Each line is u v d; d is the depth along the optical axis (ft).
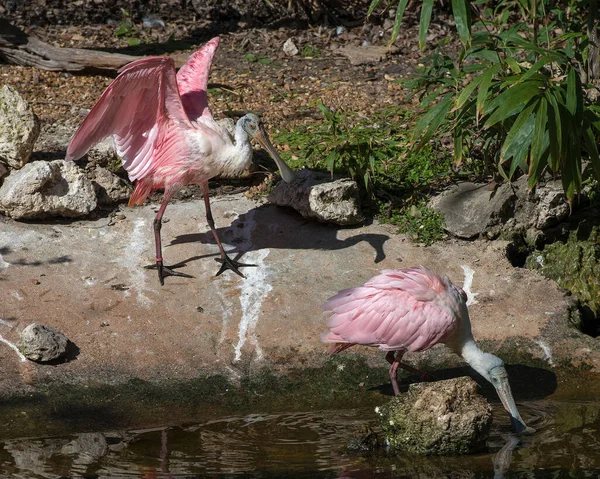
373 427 30.73
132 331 35.83
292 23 66.49
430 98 43.42
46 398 32.14
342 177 44.39
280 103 54.39
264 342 36.04
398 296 31.78
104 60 56.03
